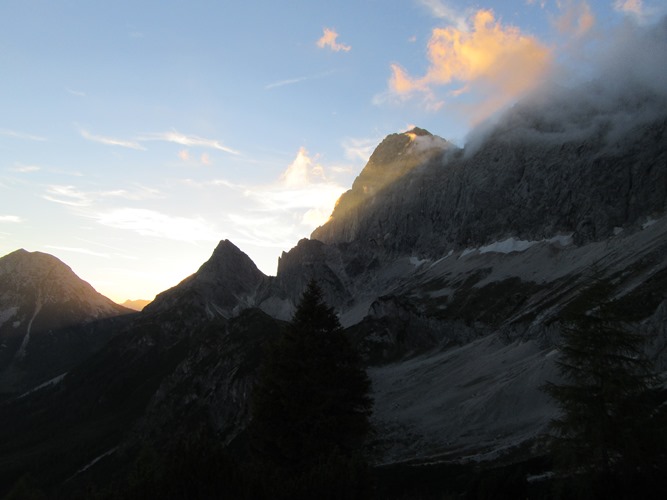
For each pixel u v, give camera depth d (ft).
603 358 98.43
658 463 92.73
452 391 329.72
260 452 126.21
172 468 76.38
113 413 650.02
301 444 121.70
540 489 111.14
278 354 132.46
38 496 183.62
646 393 97.91
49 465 479.00
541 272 579.89
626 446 92.43
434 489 157.48
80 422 652.48
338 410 127.03
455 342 506.48
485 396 276.82
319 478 77.71
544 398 250.78
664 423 95.30
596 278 110.01
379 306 609.42
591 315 101.81
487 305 549.13
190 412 435.53
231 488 74.23
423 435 263.70
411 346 536.83
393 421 297.74
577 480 94.58
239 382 412.98
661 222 504.84
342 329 138.41
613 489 90.89
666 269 359.87
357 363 137.80
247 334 527.81
